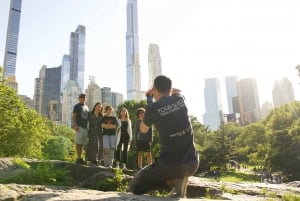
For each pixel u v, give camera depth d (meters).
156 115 4.40
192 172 4.48
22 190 5.06
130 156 37.41
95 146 10.93
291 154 54.69
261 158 68.06
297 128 55.28
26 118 41.62
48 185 7.72
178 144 4.40
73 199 3.85
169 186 4.67
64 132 98.12
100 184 8.05
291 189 9.34
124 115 11.71
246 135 89.75
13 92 38.72
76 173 8.98
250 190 8.44
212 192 7.58
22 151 39.88
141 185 4.62
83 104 10.92
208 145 74.12
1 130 36.44
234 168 80.88
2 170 8.61
